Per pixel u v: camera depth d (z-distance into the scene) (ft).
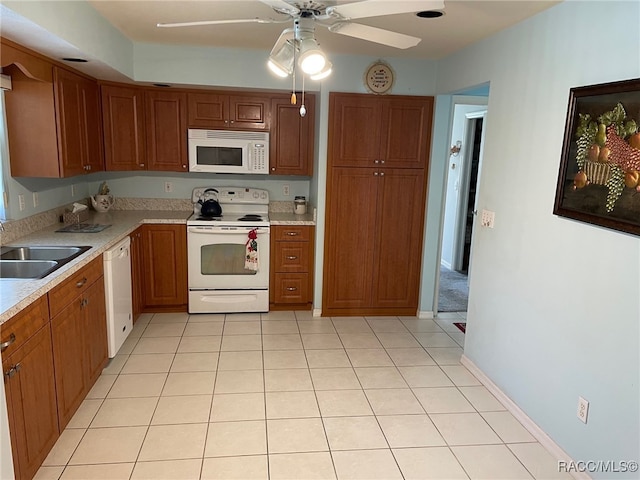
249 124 13.91
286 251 14.15
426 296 14.52
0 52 7.59
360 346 12.27
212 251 13.76
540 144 8.27
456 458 7.85
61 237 10.42
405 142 13.50
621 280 6.48
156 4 8.66
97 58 9.34
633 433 6.33
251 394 9.68
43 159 9.86
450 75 12.19
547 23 8.05
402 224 14.03
